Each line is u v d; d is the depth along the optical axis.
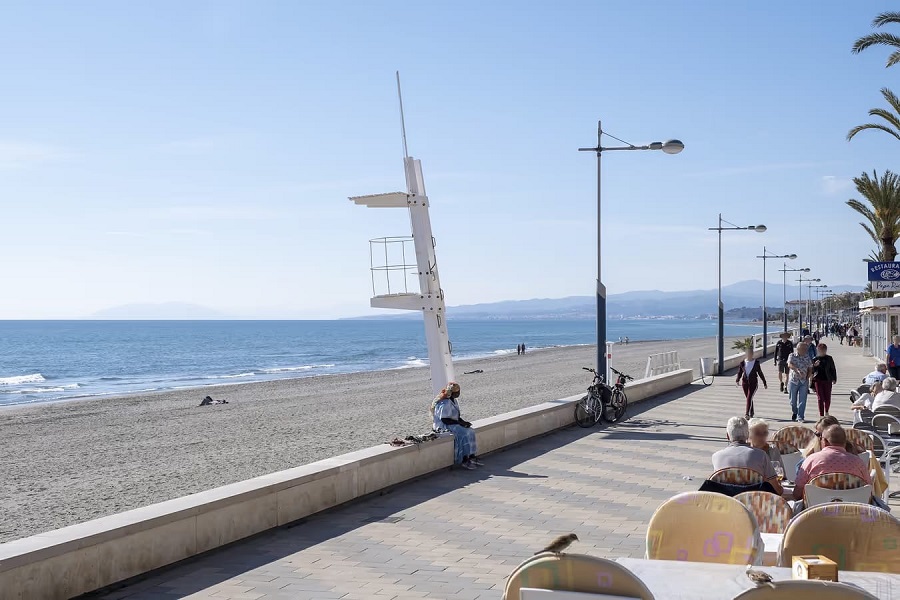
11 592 5.98
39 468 17.55
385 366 75.06
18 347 126.38
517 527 8.95
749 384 19.80
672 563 4.82
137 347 127.25
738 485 6.79
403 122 15.41
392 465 11.13
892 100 29.48
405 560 7.67
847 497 6.89
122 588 6.84
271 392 39.53
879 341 46.88
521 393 34.44
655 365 30.84
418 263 15.35
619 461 13.37
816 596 3.46
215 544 8.02
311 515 9.47
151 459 18.33
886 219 42.03
